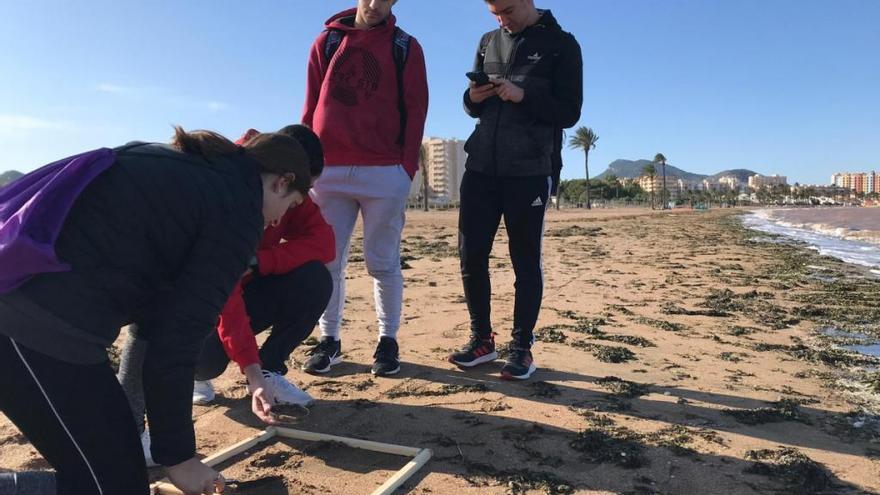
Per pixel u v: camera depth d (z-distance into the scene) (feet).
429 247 41.29
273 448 8.48
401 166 11.37
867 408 10.16
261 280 9.39
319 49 11.50
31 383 4.95
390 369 11.50
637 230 71.20
